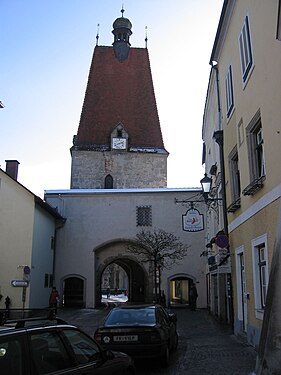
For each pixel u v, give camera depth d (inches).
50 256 1218.6
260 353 273.7
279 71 337.1
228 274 623.5
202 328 684.7
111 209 1288.1
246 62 448.8
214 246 878.4
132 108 1982.0
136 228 1273.4
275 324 262.5
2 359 151.4
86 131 1916.8
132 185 1835.6
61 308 1200.8
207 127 901.2
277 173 347.6
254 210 426.6
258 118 411.5
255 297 423.5
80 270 1250.6
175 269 1243.2
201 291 1224.8
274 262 285.9
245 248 472.4
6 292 1002.1
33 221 1053.2
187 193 1291.8
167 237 1202.6
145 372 347.3
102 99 1980.8
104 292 2701.8
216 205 802.8
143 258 1273.4
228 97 560.1
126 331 365.1
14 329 166.2
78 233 1274.6
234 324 549.6
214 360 384.5
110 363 214.5
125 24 2134.6
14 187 1058.7
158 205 1286.9
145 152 1868.8
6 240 1027.3
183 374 334.0
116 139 1863.9
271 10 354.3
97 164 1840.6
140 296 1449.3
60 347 184.7
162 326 386.9
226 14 520.4
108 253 1293.1
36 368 162.2
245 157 459.5
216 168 732.0
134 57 2098.9
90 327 743.7
